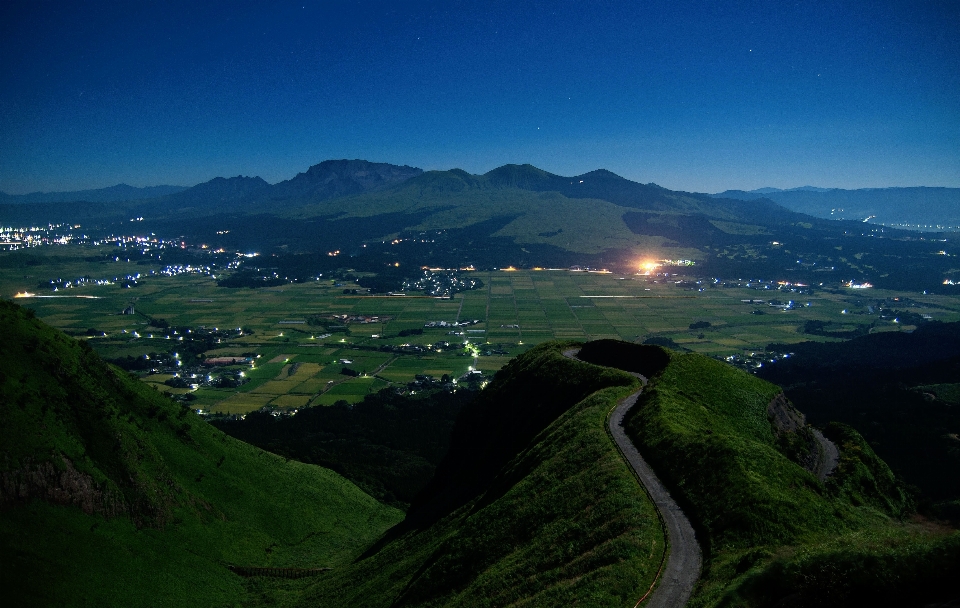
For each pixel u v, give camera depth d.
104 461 95.75
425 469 175.25
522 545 59.78
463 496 102.81
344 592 86.56
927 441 147.62
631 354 115.56
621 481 59.69
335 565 107.25
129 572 85.19
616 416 81.25
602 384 98.75
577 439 75.31
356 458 180.38
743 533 46.84
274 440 191.12
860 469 76.62
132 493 95.81
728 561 43.28
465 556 63.97
